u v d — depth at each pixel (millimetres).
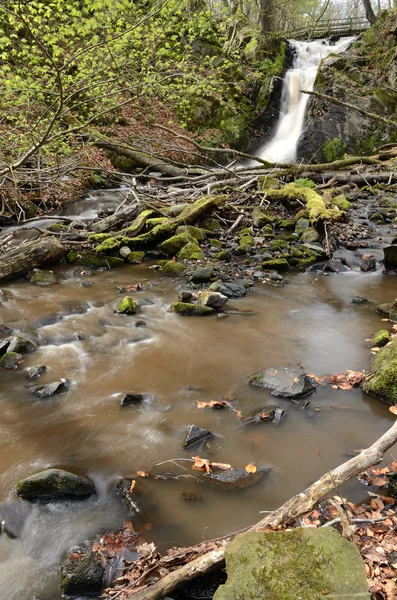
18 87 9055
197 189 11883
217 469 3428
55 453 3594
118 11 9227
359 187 14219
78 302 6770
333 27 33906
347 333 5766
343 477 2715
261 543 2082
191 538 2836
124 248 8836
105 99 11047
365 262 8391
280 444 3723
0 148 9945
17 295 7020
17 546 2820
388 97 20234
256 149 20953
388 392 4258
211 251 9023
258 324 6043
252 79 23000
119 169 15141
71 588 2500
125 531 2889
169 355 5230
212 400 4340
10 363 4938
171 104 19375
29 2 8602
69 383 4605
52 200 12102
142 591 2252
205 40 21734
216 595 1850
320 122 19984
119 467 3455
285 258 8453
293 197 11328
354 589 1858
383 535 2730
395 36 21453
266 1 24281
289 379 4496
